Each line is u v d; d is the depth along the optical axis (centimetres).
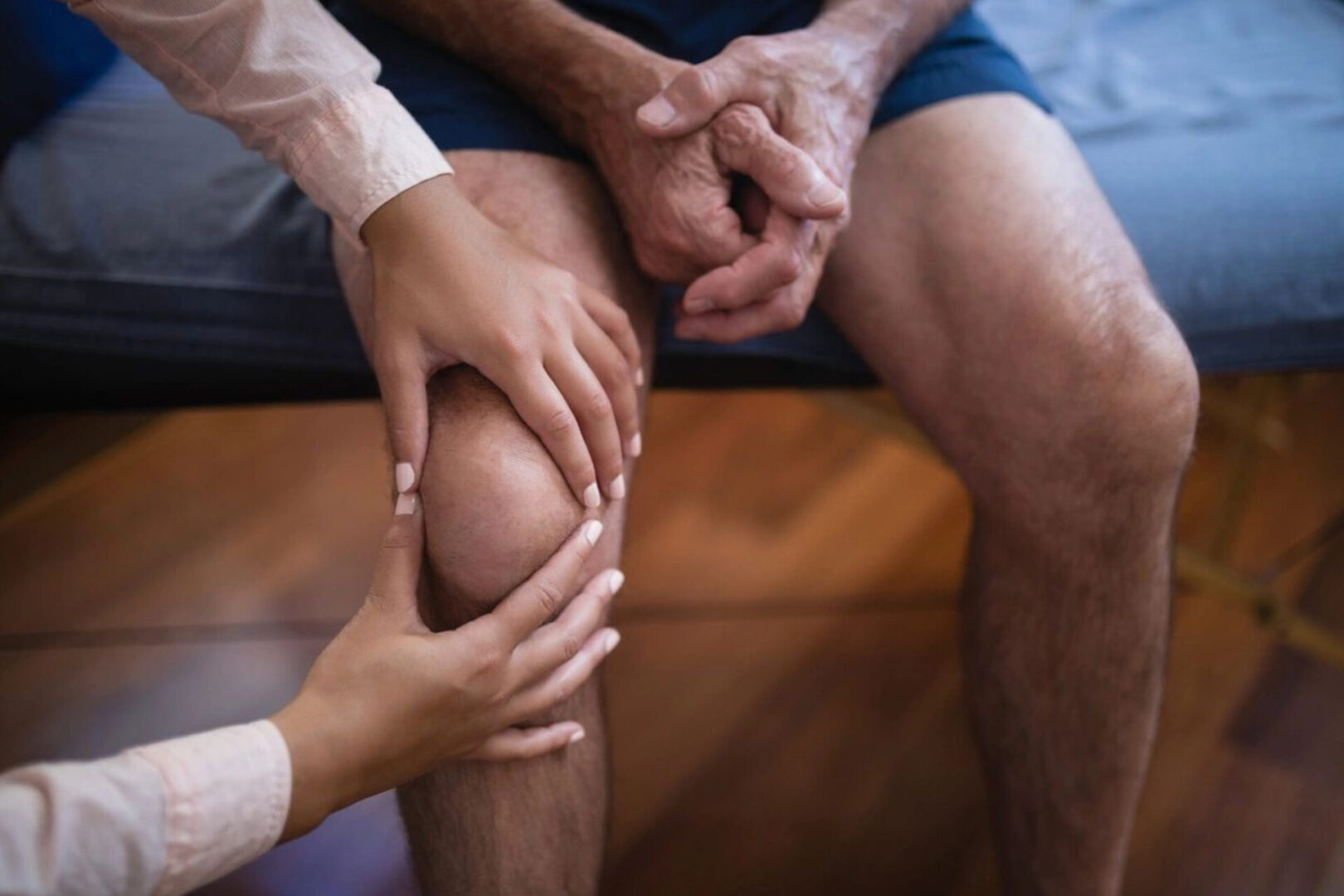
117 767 43
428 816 60
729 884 93
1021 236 73
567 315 61
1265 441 135
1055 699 75
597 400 60
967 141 78
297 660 110
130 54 66
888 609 118
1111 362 68
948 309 75
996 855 84
